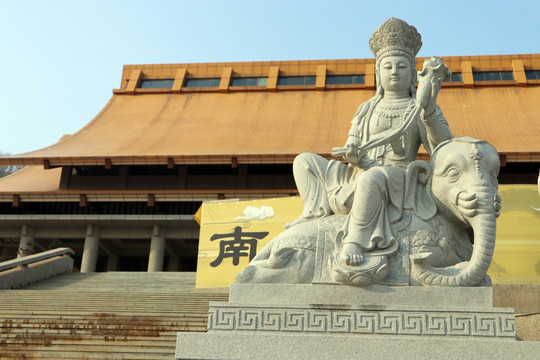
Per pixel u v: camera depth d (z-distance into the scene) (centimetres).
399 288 561
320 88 3412
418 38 731
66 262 2142
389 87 711
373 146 640
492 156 603
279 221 1695
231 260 1694
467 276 559
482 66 3419
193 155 2609
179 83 3619
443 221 611
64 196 2816
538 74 3347
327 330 543
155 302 1327
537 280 1264
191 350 539
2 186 3008
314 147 2681
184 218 2814
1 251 3219
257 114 3256
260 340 538
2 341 1038
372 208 595
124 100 3578
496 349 513
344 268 565
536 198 1330
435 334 532
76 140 3038
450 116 2969
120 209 2923
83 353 949
